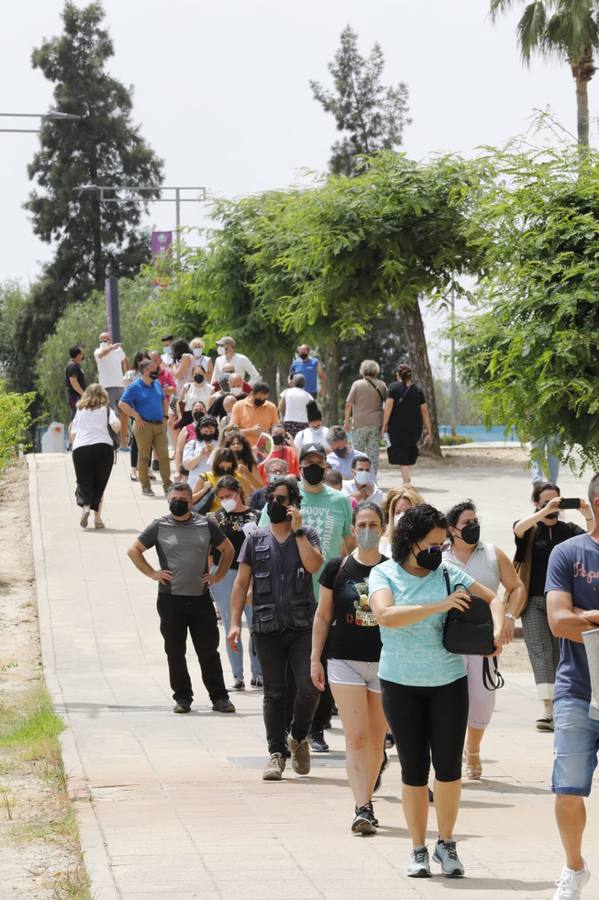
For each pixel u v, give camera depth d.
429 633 10.34
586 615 9.20
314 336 62.03
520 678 22.12
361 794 11.71
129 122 124.31
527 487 41.75
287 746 14.99
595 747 9.24
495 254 22.55
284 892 9.30
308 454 16.36
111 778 14.09
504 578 14.91
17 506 38.56
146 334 114.31
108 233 121.25
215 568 20.06
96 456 33.41
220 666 19.39
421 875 10.05
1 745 16.62
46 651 24.19
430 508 10.42
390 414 37.84
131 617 26.70
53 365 115.25
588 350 21.53
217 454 21.84
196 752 16.05
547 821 12.40
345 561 12.25
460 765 10.32
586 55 62.41
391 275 49.00
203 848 10.67
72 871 10.20
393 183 49.31
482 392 22.98
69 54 122.81
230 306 68.75
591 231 21.59
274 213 64.88
